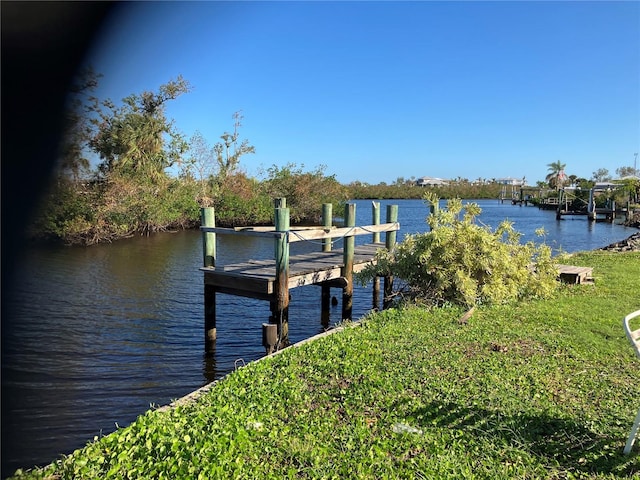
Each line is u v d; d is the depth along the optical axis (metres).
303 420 4.30
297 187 38.97
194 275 16.03
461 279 8.67
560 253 11.34
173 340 9.27
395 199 90.44
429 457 3.67
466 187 105.12
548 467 3.52
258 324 10.53
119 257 19.95
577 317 7.85
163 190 30.58
